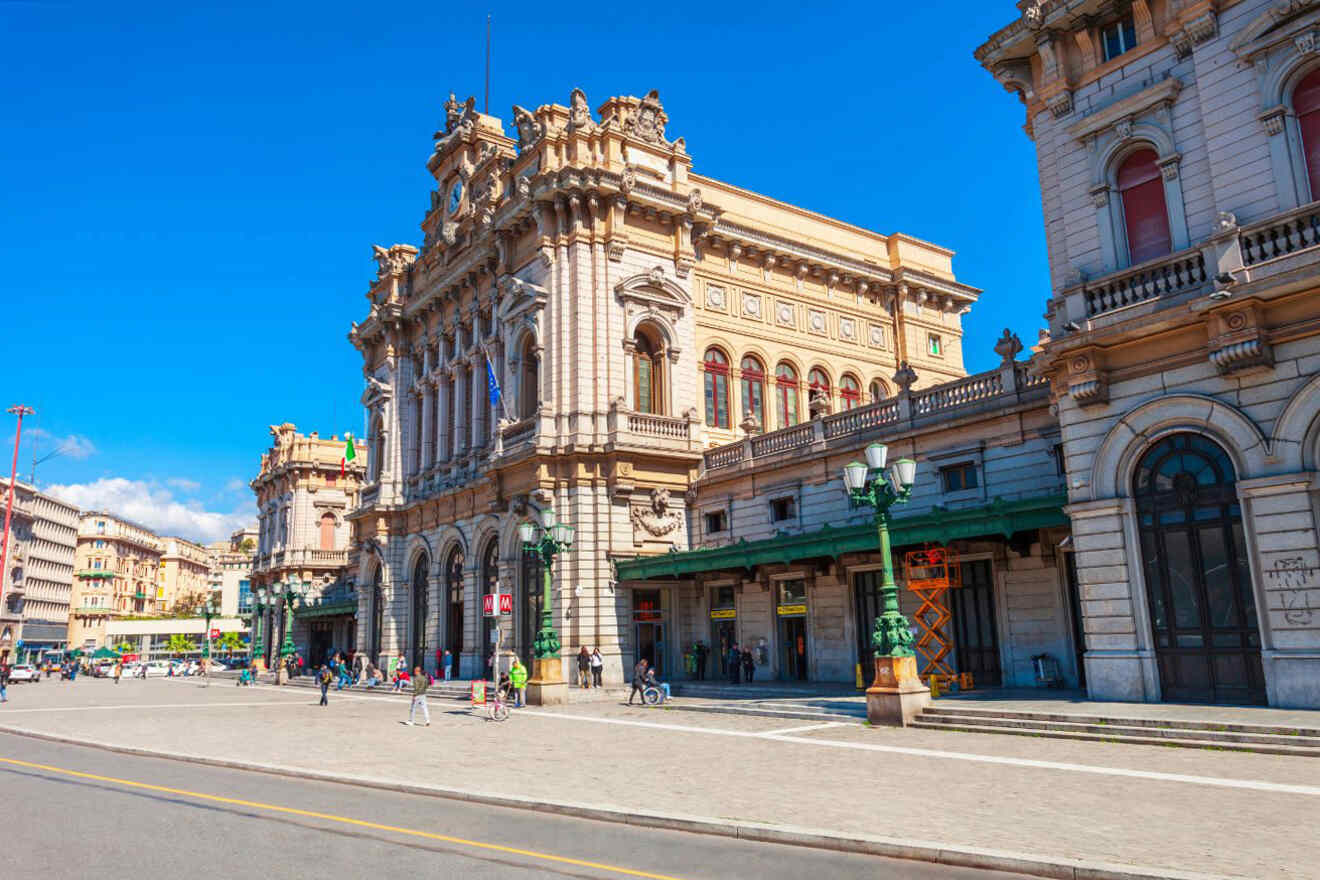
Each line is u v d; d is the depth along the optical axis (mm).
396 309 53750
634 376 39500
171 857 10117
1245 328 18219
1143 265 20266
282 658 58281
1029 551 27344
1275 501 17984
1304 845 9516
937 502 30203
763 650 35469
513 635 39469
